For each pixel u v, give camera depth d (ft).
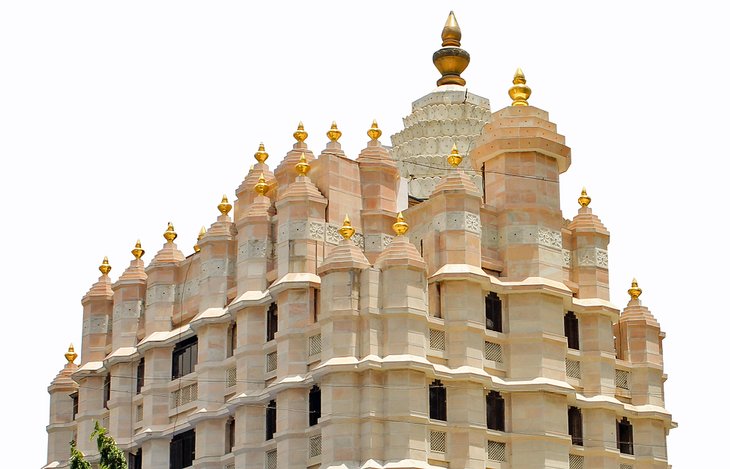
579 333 281.33
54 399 329.93
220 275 286.46
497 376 267.80
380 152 285.23
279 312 268.41
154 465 288.71
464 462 255.91
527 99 287.89
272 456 265.34
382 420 250.57
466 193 271.28
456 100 330.95
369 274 256.73
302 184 274.77
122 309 307.58
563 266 282.77
